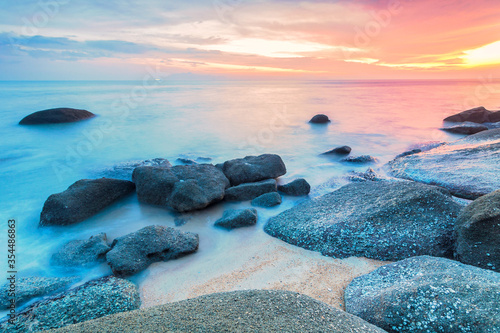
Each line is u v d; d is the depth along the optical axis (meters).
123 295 5.56
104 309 5.22
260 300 4.67
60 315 5.02
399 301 4.57
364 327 4.16
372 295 5.10
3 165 14.73
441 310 4.23
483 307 4.05
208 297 4.86
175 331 3.87
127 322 4.16
